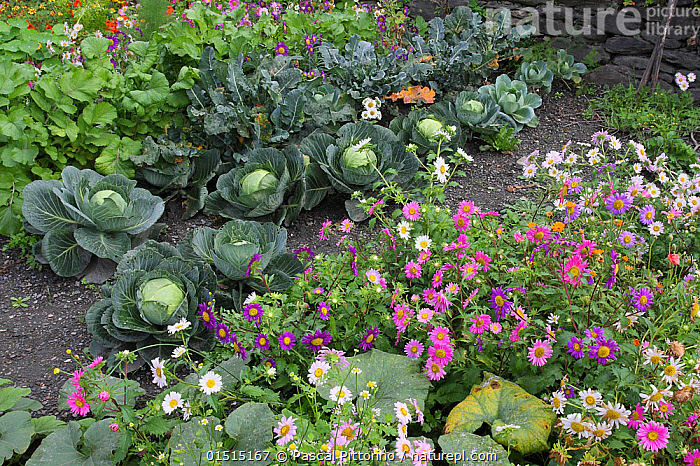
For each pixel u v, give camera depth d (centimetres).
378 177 471
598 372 262
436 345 275
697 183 364
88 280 394
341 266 335
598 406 237
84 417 297
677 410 241
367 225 465
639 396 249
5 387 303
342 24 671
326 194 494
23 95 427
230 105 482
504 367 293
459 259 311
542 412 257
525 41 715
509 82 616
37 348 342
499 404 267
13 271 403
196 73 478
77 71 434
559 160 392
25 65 450
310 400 266
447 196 502
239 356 295
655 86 640
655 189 368
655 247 371
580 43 693
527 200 477
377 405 277
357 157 457
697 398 239
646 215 341
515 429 252
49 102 430
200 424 255
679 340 273
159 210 425
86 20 762
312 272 341
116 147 454
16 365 329
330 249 440
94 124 447
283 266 379
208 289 350
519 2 719
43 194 394
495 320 300
